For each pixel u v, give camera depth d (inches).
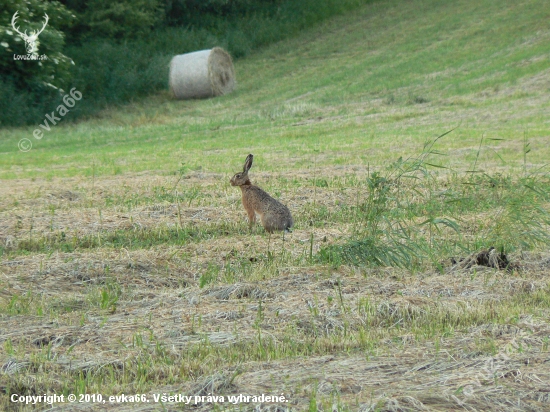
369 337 855.7
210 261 1266.0
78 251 1370.6
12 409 694.5
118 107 4783.5
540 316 911.0
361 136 3260.3
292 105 4343.0
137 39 5787.4
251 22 6476.4
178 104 4820.4
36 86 4411.9
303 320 919.7
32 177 2431.1
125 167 2623.0
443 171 2294.5
